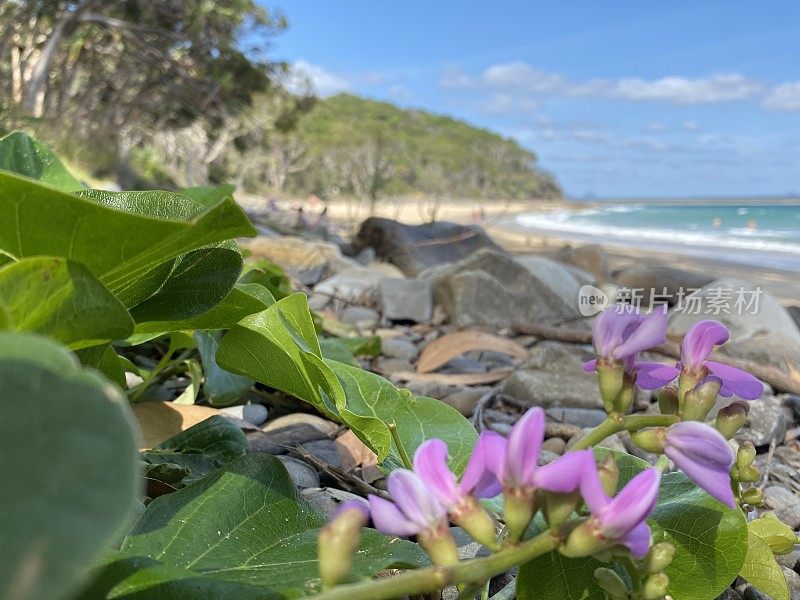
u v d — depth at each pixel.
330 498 1.83
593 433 1.04
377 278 6.30
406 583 0.74
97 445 0.56
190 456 1.62
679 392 1.06
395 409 1.53
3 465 0.54
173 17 27.81
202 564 0.99
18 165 1.76
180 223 0.82
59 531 0.53
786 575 1.71
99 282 0.82
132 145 42.94
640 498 0.76
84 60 30.02
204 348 2.03
